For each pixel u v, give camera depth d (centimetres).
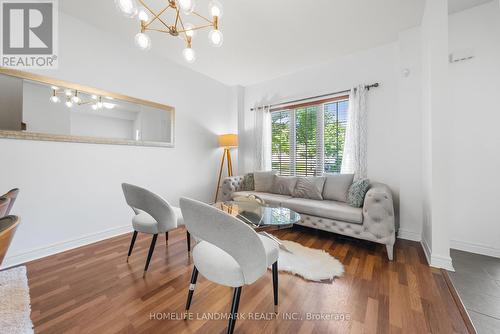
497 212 206
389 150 272
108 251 219
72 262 195
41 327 120
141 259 202
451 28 222
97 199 247
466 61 217
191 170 364
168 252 217
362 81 295
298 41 271
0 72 186
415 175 246
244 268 104
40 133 205
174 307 138
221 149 423
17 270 180
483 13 209
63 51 220
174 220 183
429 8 189
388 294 150
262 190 354
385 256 209
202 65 345
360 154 288
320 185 297
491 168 208
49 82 211
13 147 192
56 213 217
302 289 157
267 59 321
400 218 257
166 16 224
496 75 205
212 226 102
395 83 269
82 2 206
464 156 219
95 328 120
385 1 204
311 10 215
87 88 237
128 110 276
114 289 155
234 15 222
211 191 403
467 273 175
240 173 430
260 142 402
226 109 434
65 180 223
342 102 319
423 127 235
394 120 270
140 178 289
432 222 188
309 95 347
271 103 395
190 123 361
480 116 212
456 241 223
